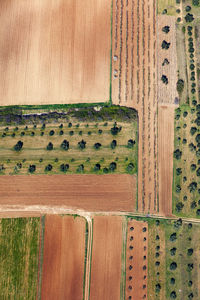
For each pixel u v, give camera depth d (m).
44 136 48.78
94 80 50.25
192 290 43.47
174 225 45.47
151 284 43.72
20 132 49.09
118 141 48.12
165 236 45.34
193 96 49.78
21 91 50.53
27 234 45.97
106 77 50.28
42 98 50.12
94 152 47.94
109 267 44.44
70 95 49.97
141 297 43.38
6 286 44.44
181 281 43.78
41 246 45.47
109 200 46.53
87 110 49.31
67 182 47.25
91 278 44.22
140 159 47.66
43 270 44.72
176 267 44.16
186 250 44.84
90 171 47.28
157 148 48.00
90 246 45.16
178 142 48.19
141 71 50.38
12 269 44.94
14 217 46.62
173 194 46.62
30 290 44.16
